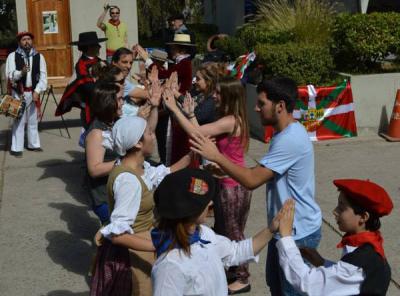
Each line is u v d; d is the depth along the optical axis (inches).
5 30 878.4
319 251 225.8
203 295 102.1
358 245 113.0
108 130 182.9
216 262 106.4
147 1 833.5
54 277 212.2
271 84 138.6
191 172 104.1
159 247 104.9
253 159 344.5
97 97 181.8
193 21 875.4
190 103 190.7
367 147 362.9
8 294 200.2
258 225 252.4
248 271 201.9
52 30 557.0
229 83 177.8
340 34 407.8
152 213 143.0
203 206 102.7
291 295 140.9
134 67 517.0
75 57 559.8
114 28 476.7
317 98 370.6
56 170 337.4
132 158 140.8
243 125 179.0
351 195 113.5
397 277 205.2
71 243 240.7
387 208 112.9
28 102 362.6
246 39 484.1
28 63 359.6
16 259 226.8
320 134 376.8
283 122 140.3
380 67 410.0
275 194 143.3
